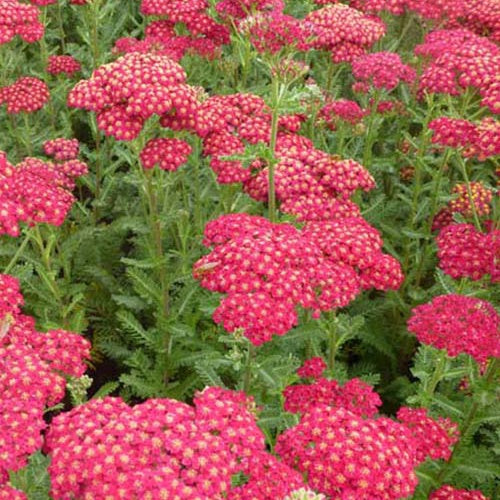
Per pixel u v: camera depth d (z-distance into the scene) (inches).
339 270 22.4
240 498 17.8
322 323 24.5
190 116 25.8
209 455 17.6
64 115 35.8
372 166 32.4
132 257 32.5
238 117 28.4
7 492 17.8
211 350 27.5
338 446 18.3
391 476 18.1
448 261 24.9
